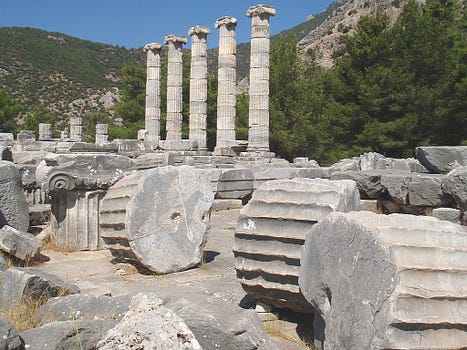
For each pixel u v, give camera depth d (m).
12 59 120.44
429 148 12.36
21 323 5.77
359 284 4.57
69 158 11.19
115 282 8.44
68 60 128.62
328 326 4.82
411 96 33.25
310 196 6.32
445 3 43.50
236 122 49.84
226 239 12.48
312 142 45.25
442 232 4.79
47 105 108.94
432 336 4.26
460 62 31.73
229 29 33.56
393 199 11.51
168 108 38.53
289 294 6.17
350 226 4.90
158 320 4.22
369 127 34.47
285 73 46.44
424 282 4.39
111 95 113.56
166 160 22.25
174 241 9.17
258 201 6.66
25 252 9.30
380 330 4.23
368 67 37.09
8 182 10.77
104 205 9.64
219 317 4.99
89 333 5.16
